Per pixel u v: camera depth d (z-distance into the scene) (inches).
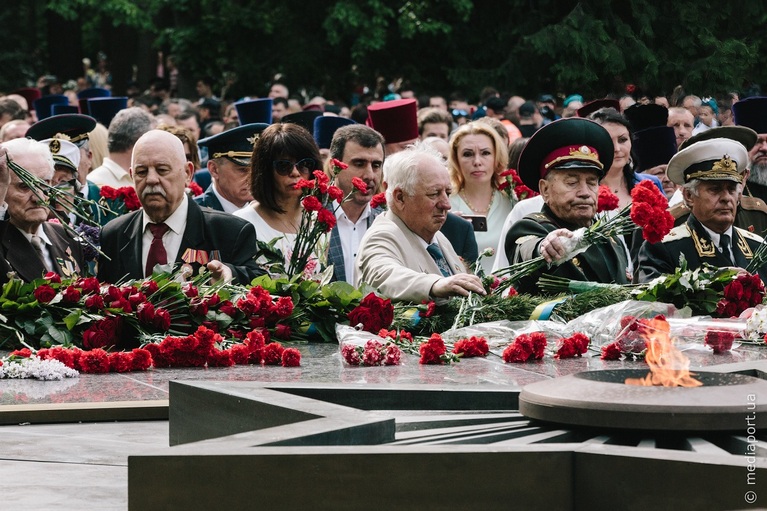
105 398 201.5
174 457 120.1
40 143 296.4
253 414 154.1
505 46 956.6
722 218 332.8
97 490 144.1
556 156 320.8
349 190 366.9
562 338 249.8
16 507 135.3
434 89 1246.9
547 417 138.3
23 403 196.4
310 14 1314.0
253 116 497.4
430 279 283.7
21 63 1708.9
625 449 119.3
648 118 470.3
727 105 489.7
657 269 329.1
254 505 120.0
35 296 263.0
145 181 298.4
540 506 119.3
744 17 495.2
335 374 222.8
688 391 136.6
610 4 532.7
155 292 271.1
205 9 1350.9
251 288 282.5
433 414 161.2
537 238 309.6
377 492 119.5
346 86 1316.4
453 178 436.1
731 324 266.8
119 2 1347.2
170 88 1375.5
